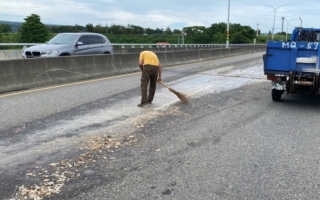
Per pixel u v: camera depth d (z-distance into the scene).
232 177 4.17
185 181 4.04
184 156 4.85
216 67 19.55
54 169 4.31
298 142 5.58
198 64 21.97
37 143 5.27
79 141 5.40
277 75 8.50
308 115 7.57
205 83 12.41
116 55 15.52
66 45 15.03
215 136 5.82
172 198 3.63
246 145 5.38
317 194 3.76
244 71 17.27
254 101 9.09
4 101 8.20
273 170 4.40
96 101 8.59
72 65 12.68
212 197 3.66
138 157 4.77
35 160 4.59
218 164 4.57
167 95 9.66
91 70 13.69
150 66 8.13
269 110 8.00
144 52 8.30
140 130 6.07
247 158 4.81
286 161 4.72
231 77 14.46
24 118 6.67
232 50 35.22
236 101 9.03
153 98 9.07
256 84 12.37
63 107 7.76
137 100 8.81
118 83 11.92
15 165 4.41
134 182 3.99
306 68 8.18
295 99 9.54
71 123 6.44
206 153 4.98
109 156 4.79
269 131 6.20
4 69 9.77
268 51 8.50
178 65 20.86
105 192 3.73
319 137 5.88
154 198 3.62
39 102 8.20
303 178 4.17
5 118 6.62
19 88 10.08
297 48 8.17
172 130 6.11
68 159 4.65
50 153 4.86
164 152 4.99
